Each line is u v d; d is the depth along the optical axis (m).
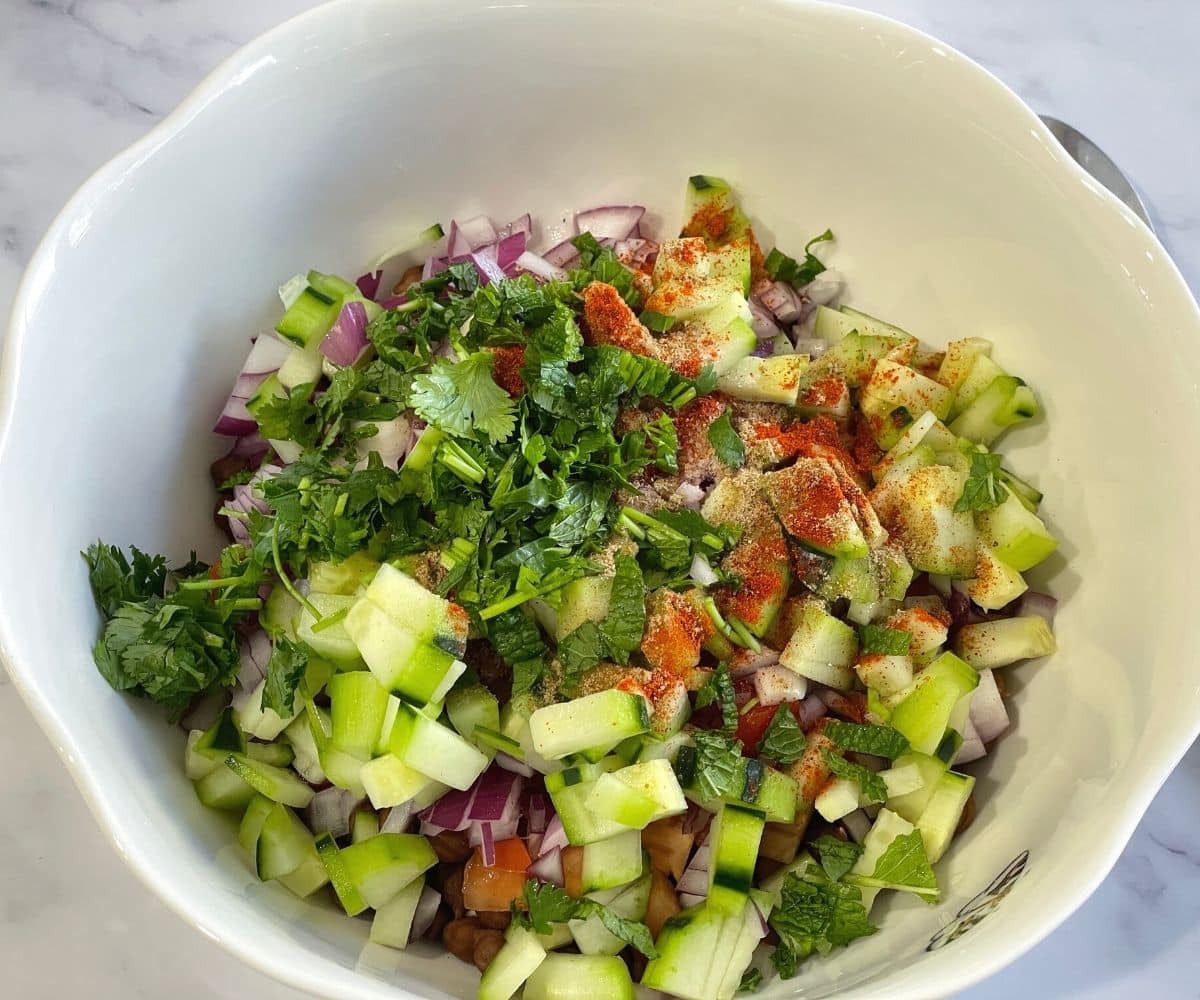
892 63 0.25
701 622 0.23
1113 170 0.30
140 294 0.24
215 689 0.23
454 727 0.22
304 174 0.26
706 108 0.27
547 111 0.27
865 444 0.26
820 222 0.28
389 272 0.28
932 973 0.18
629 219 0.29
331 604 0.22
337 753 0.22
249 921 0.20
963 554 0.24
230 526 0.26
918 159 0.26
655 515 0.23
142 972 0.25
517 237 0.28
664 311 0.25
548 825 0.22
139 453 0.25
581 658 0.22
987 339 0.26
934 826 0.22
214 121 0.24
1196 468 0.21
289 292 0.27
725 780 0.22
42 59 0.32
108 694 0.22
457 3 0.25
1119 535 0.23
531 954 0.21
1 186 0.31
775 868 0.23
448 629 0.21
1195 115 0.32
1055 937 0.25
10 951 0.25
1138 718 0.21
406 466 0.23
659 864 0.22
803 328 0.28
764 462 0.24
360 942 0.22
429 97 0.27
